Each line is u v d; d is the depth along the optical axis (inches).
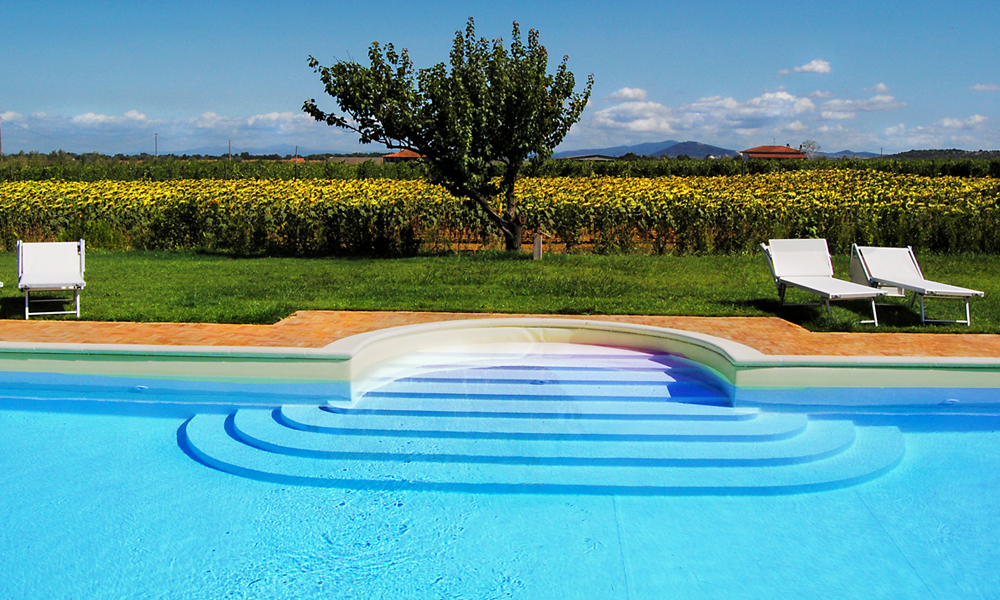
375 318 301.0
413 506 160.1
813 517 155.6
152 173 1811.0
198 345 244.1
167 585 131.0
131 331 273.6
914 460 184.4
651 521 153.9
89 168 1840.6
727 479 170.1
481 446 186.5
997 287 400.2
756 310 324.5
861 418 211.0
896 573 135.2
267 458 181.9
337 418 204.2
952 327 289.6
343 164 1850.4
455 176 558.6
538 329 283.3
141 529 149.9
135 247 622.5
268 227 585.0
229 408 220.8
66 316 302.5
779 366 225.0
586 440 190.2
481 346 279.3
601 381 236.2
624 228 604.4
